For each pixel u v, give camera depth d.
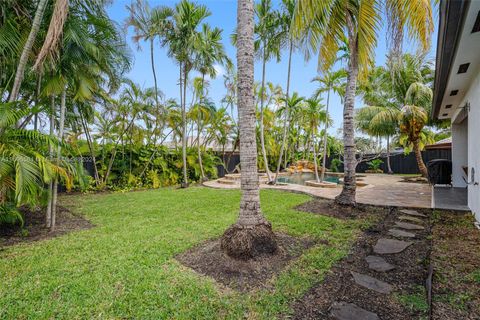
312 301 2.44
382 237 4.16
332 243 3.90
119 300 2.44
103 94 6.80
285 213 5.77
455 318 2.16
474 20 2.91
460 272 2.91
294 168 19.00
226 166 16.75
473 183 4.93
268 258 3.25
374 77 11.63
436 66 4.70
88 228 4.97
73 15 4.48
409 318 2.17
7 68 4.66
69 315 2.24
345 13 5.68
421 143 14.16
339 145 19.64
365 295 2.53
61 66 4.61
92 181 9.71
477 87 4.56
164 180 12.20
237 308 2.33
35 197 4.32
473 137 5.02
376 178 13.52
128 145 11.62
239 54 3.48
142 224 5.13
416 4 4.55
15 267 3.19
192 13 9.90
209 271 3.01
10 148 3.82
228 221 5.21
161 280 2.81
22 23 4.30
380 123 12.11
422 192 8.32
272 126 17.14
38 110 4.22
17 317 2.22
